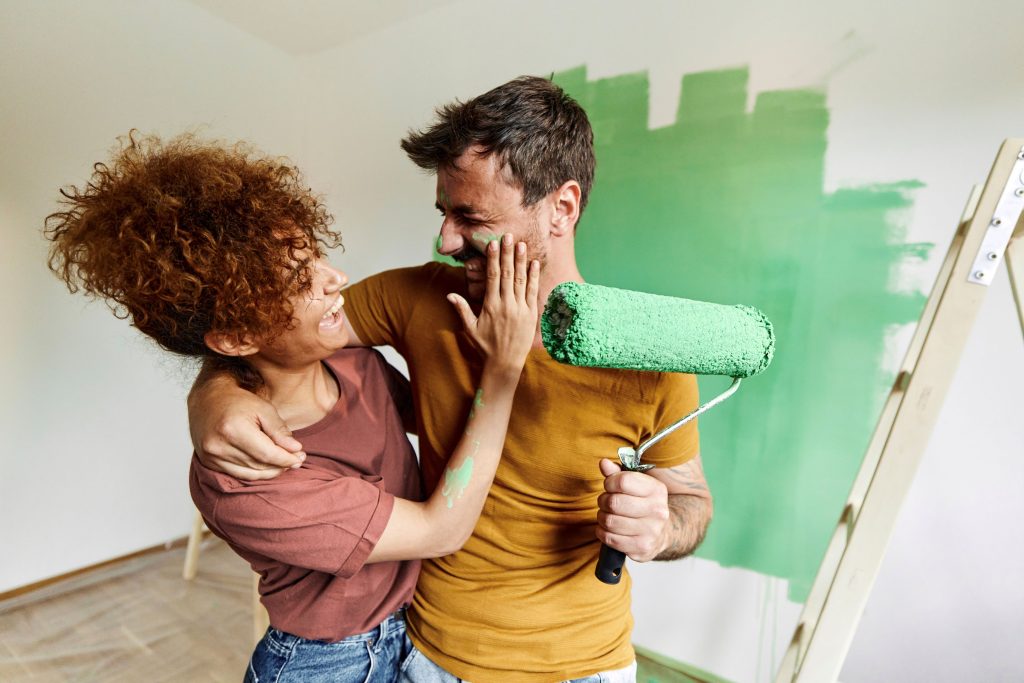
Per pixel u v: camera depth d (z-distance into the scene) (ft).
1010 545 4.28
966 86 4.20
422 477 3.02
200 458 2.11
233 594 7.04
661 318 1.72
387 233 7.91
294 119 8.88
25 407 6.68
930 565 4.58
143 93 7.18
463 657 2.55
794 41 4.84
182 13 7.44
